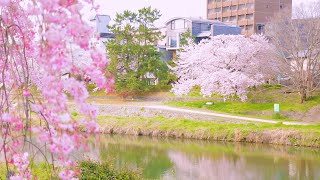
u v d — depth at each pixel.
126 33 37.22
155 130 25.97
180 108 31.22
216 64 32.25
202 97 33.78
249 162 18.66
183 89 32.12
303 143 21.89
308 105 28.78
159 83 36.84
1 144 4.59
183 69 34.38
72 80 3.82
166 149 21.61
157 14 38.81
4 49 4.46
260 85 32.09
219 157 19.77
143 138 25.08
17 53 4.54
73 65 3.84
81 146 4.24
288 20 31.38
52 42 3.47
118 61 36.03
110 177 12.09
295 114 27.67
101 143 22.75
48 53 3.62
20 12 4.39
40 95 4.40
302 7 37.31
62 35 3.52
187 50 35.38
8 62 4.73
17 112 4.61
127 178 12.59
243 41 32.19
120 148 21.47
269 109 29.17
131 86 35.44
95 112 4.09
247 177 16.23
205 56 32.53
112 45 35.78
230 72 31.42
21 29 4.39
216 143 23.39
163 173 16.55
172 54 48.47
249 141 23.28
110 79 4.11
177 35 48.06
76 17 3.64
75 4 3.67
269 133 22.97
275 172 16.83
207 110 30.52
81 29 3.67
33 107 4.18
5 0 3.79
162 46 48.62
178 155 20.16
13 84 4.51
